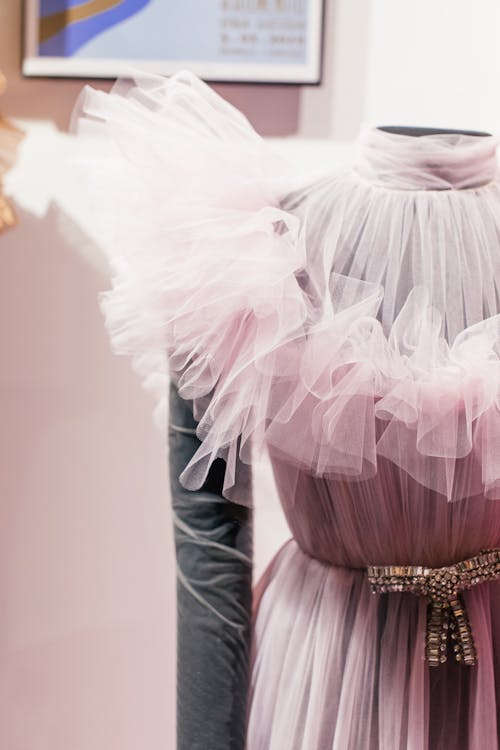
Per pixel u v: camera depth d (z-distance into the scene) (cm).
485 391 87
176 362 94
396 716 96
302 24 175
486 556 95
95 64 177
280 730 100
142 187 97
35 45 177
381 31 177
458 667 97
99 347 188
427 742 96
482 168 98
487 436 88
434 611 95
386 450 90
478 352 88
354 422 89
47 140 182
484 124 177
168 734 196
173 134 99
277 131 179
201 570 94
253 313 91
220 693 94
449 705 97
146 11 176
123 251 97
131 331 97
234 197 97
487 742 96
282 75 176
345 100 179
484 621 97
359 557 97
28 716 196
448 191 97
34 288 187
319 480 95
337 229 95
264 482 117
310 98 179
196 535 94
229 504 94
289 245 93
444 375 87
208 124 102
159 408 114
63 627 195
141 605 195
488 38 175
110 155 101
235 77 176
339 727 97
